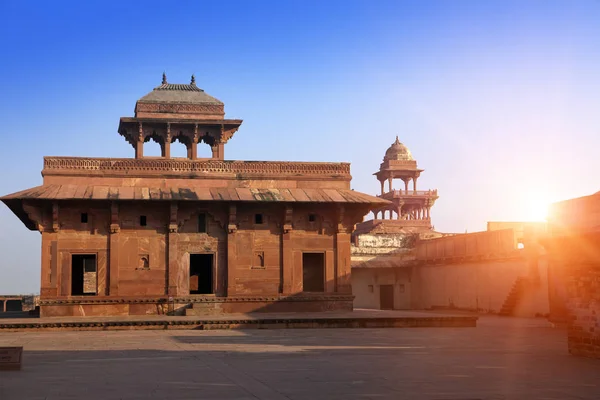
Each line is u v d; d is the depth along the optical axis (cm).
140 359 1342
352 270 4541
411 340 1833
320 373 1124
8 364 1166
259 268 2966
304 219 3033
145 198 2802
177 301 2861
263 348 1588
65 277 2791
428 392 927
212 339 1862
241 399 873
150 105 3459
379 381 1030
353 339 1867
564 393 920
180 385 988
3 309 4866
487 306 3450
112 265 2825
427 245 4166
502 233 3366
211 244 2944
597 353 1341
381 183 6181
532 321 2767
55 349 1567
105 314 2797
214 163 3050
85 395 899
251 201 2897
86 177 2916
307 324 2358
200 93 3597
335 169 3180
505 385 991
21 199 2706
